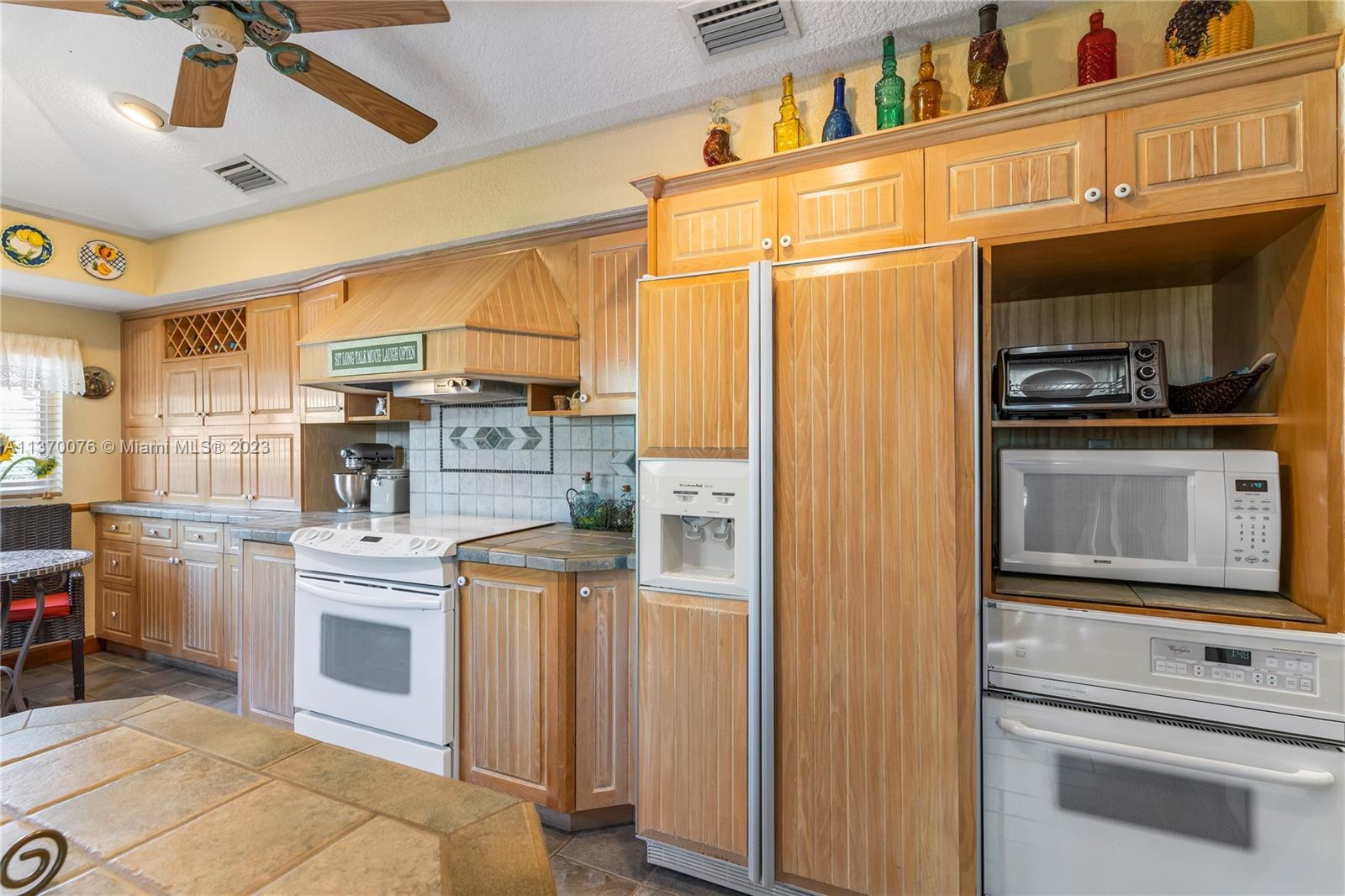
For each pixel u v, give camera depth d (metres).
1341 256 1.29
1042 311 2.03
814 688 1.65
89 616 3.85
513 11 2.03
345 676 2.39
